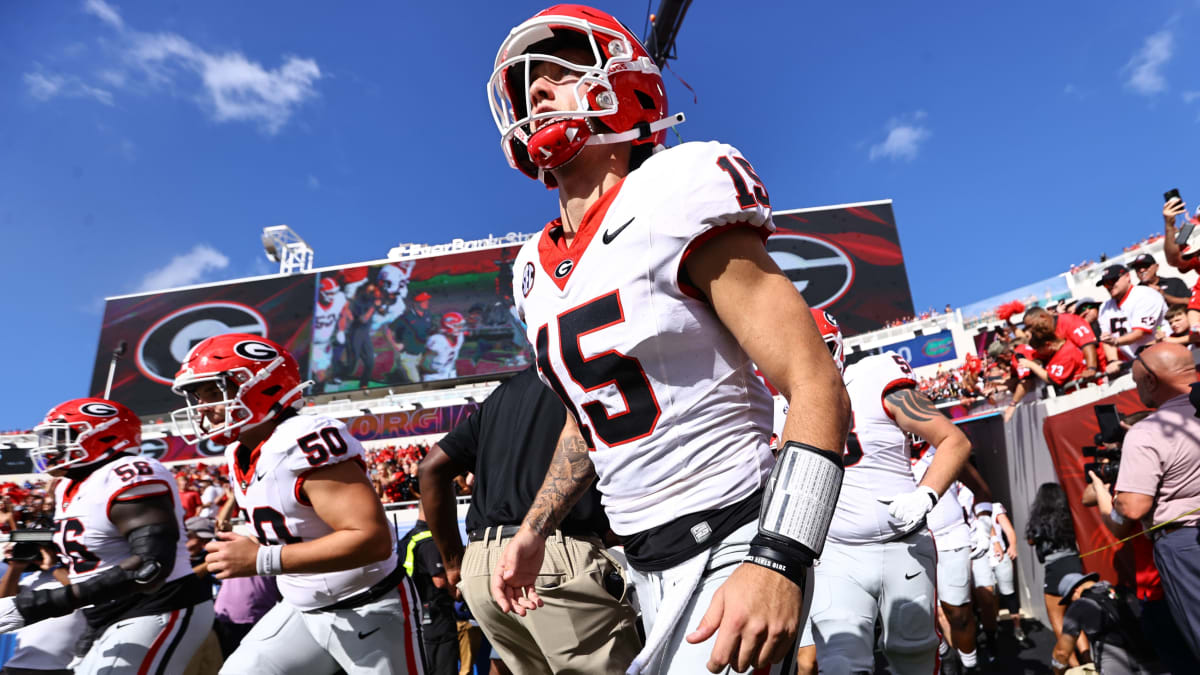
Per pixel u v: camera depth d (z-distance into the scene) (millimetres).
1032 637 5164
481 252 25734
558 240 1249
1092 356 5449
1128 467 2564
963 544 3930
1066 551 4402
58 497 3115
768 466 1107
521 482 2299
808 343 934
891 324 22719
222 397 2486
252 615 4566
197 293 26688
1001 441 5879
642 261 1033
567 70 1231
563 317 1141
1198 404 2418
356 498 2230
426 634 4168
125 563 2547
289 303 26188
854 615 2482
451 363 24641
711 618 822
